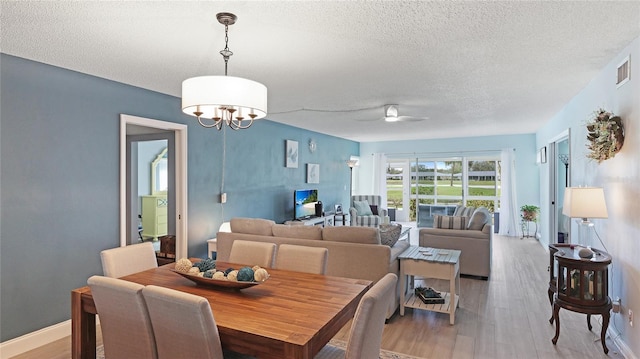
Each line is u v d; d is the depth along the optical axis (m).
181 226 4.42
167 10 2.11
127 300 1.81
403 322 3.45
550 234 6.25
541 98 4.48
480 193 8.93
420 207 9.59
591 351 2.88
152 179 6.90
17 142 2.90
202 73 3.38
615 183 3.01
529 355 2.82
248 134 5.66
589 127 3.15
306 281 2.44
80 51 2.79
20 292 2.93
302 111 5.33
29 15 2.16
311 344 1.60
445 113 5.52
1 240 2.82
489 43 2.65
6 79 2.83
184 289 2.27
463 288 4.49
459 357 2.78
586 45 2.70
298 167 7.14
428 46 2.71
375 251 3.37
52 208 3.12
